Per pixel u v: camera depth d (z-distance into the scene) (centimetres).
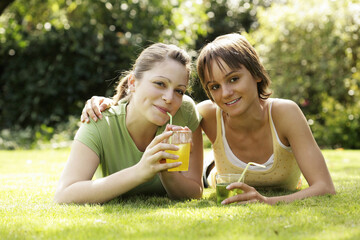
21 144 767
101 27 909
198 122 265
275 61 955
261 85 244
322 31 898
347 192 241
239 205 204
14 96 904
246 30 1543
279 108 250
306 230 152
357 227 156
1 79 914
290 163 262
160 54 221
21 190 270
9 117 905
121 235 148
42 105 922
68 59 911
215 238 142
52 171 387
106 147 238
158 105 219
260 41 1024
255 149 262
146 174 206
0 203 223
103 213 189
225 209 191
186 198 240
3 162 473
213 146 276
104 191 211
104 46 912
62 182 223
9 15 908
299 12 934
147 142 245
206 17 976
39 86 894
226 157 269
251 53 233
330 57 902
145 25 910
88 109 241
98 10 911
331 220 167
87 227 160
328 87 913
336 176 343
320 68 909
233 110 235
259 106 249
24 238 148
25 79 900
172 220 171
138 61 229
